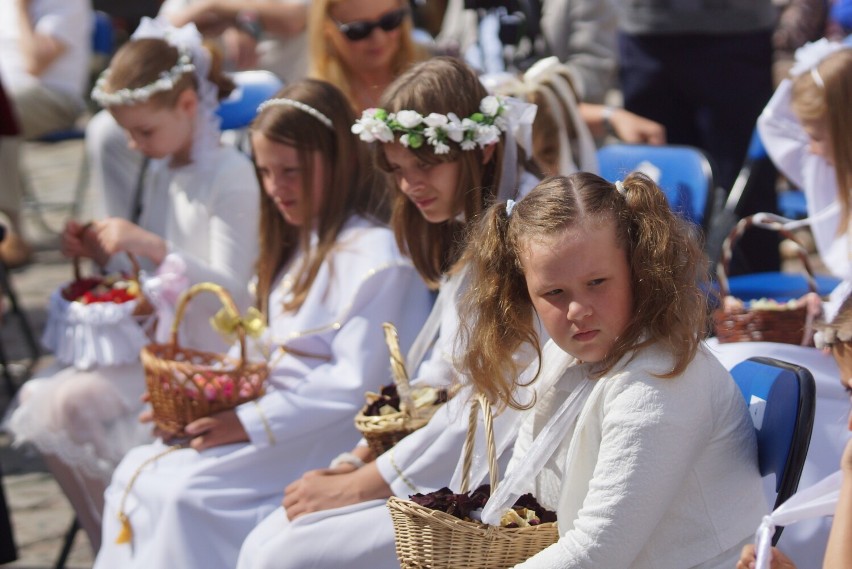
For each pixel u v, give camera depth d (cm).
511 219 525
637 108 1413
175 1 1488
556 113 920
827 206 1023
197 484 768
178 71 956
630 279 506
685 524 509
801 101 930
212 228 958
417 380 727
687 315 501
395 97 714
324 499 701
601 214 502
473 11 1370
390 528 677
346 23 1048
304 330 805
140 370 931
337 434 795
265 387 821
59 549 1014
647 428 487
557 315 505
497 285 541
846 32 1608
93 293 951
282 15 1437
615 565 488
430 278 752
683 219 529
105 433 912
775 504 537
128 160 1180
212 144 985
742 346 792
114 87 946
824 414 734
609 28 1363
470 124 691
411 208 746
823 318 597
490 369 549
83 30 1802
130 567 783
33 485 1143
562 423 525
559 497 545
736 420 520
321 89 823
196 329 939
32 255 1856
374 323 785
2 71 1752
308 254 818
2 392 1350
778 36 1816
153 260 946
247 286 949
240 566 707
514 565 532
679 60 1357
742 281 1050
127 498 792
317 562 675
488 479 676
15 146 1755
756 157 1248
